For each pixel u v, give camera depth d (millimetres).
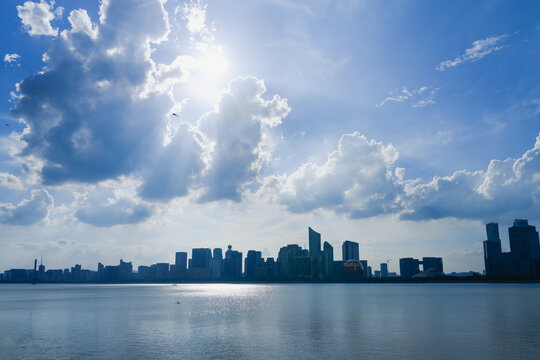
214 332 74000
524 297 190750
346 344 59938
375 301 169000
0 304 168875
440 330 74250
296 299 193750
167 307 144000
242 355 53125
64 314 116438
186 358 51844
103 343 63312
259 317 101750
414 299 182125
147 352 55812
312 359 50531
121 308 140375
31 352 56906
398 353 53562
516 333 70250
